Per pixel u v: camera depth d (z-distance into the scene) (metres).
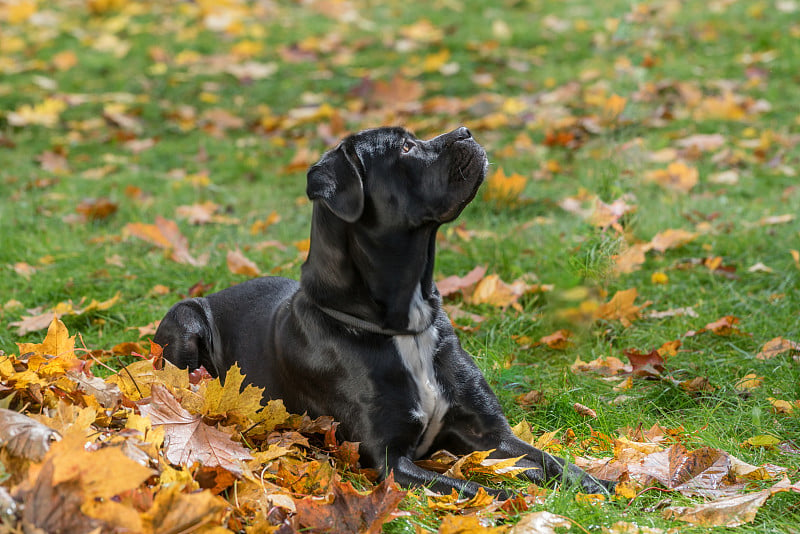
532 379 6.51
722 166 11.25
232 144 13.20
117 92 15.33
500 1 19.27
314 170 5.25
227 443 4.60
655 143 11.73
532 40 16.73
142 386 5.13
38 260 8.98
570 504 4.46
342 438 5.30
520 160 11.85
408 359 5.30
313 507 4.16
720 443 5.23
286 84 15.40
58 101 14.29
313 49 16.86
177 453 4.46
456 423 5.50
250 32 17.98
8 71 16.08
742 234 8.92
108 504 3.54
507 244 8.96
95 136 13.55
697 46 15.49
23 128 13.77
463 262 8.69
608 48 15.91
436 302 5.60
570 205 9.83
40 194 11.16
